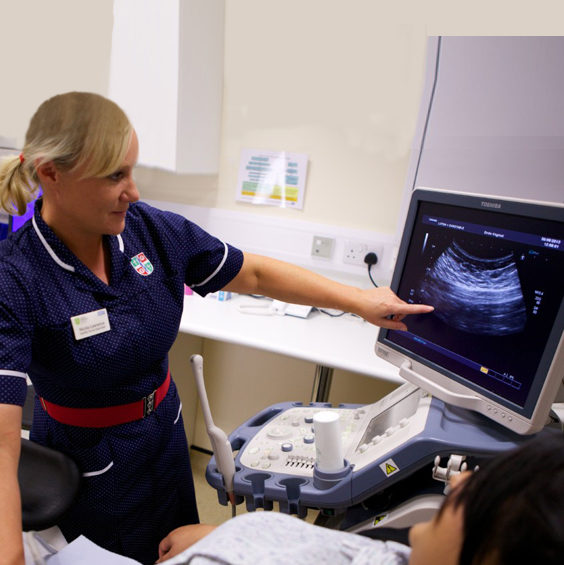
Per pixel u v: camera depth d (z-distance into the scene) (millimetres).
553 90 1527
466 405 879
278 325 1713
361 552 417
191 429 2330
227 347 2213
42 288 885
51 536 979
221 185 2078
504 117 1599
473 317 889
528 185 1632
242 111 1976
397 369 1436
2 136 2049
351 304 1081
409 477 948
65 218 894
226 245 1160
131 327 973
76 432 1021
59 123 786
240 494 961
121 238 1003
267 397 2225
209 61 1885
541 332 775
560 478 255
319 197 1954
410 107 1763
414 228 1020
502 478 271
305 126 1905
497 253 847
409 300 1035
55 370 938
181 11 1701
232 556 400
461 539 274
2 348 799
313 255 1990
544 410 766
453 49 1600
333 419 867
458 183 1710
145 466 1102
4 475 728
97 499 1058
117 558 765
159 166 1882
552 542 234
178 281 1068
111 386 991
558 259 754
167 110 1808
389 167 1838
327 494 887
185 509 1273
